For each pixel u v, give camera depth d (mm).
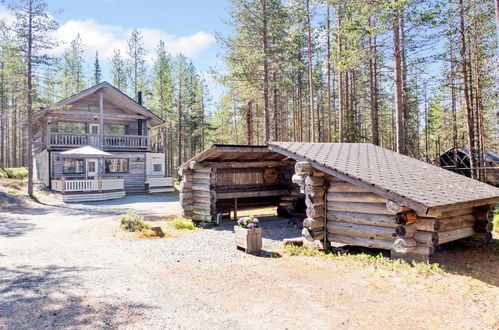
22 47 20812
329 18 23672
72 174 23688
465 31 16266
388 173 7469
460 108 24266
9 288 5332
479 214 8008
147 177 27781
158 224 12062
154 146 37938
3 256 7461
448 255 7328
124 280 5742
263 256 7387
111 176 25172
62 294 5062
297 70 30750
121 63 46594
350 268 6367
